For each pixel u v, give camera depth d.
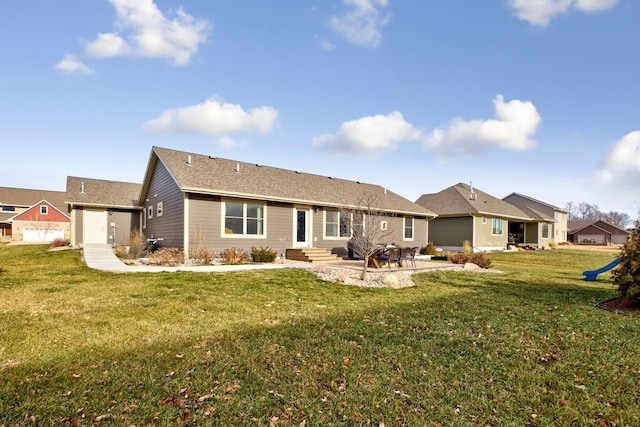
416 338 5.01
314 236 17.19
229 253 13.41
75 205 20.42
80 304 6.59
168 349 4.48
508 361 4.21
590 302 7.95
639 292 7.35
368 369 3.93
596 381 3.69
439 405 3.20
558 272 14.98
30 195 41.84
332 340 4.88
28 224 34.75
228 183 14.86
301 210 16.81
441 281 10.88
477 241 26.91
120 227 21.69
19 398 3.18
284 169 20.11
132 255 15.31
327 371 3.86
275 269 11.59
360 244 10.98
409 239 21.91
